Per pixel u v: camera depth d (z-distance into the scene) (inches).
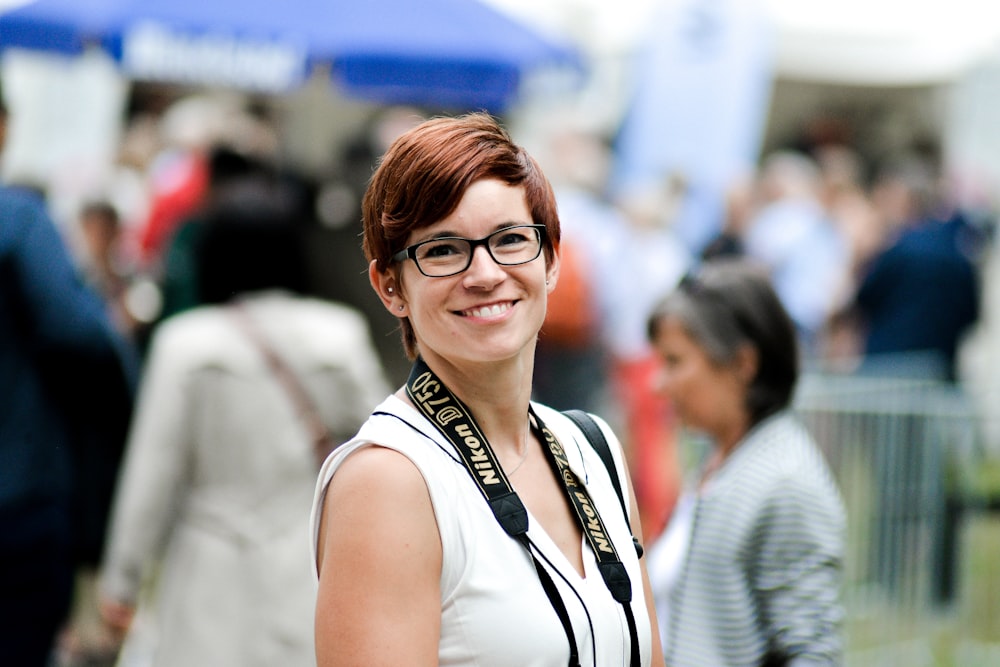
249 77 357.7
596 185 465.1
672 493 406.3
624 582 111.4
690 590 162.4
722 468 166.9
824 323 544.4
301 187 378.3
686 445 320.8
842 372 405.1
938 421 332.2
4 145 241.8
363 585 103.4
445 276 109.6
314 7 364.8
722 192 488.4
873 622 322.7
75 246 421.7
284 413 221.9
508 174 111.1
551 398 425.1
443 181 109.1
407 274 112.0
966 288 456.4
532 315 112.3
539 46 379.9
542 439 117.6
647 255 442.3
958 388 336.5
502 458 113.4
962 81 594.2
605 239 435.5
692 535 164.1
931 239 456.4
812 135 706.8
